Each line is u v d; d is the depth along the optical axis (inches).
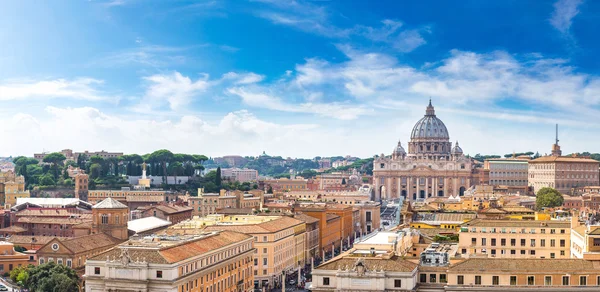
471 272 6456.7
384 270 6441.9
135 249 7706.7
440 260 6943.9
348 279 6476.4
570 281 6397.6
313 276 6614.2
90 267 7647.6
